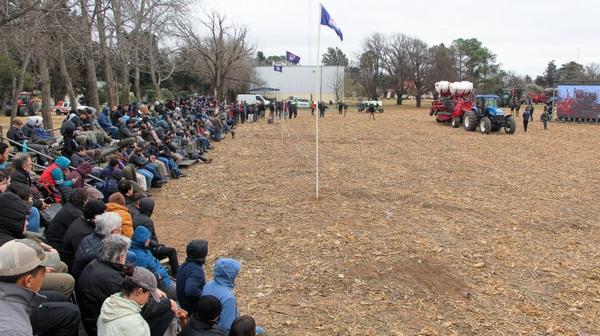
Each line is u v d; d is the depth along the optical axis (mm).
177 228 10062
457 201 12508
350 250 8656
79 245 5027
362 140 27250
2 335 2895
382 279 7465
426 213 11289
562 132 32719
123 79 28016
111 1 21844
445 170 17203
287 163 18703
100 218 4996
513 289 7215
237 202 12273
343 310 6480
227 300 4594
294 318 6230
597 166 18562
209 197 12836
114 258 4402
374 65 80312
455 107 35938
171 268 6957
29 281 3172
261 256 8398
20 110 39719
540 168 17922
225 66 59531
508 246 9078
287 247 8828
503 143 25875
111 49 27969
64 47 24984
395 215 11070
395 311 6484
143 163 13523
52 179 8938
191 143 19484
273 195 13047
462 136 29625
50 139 13945
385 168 17516
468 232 9867
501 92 71312
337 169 17250
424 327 6062
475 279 7531
